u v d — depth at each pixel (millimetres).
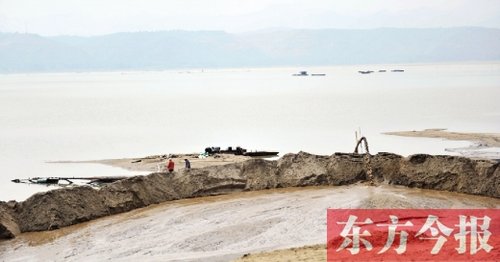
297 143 63250
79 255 23719
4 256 24297
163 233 26125
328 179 34906
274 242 23984
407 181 33688
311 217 27141
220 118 94188
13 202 28797
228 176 34469
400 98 131125
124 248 24266
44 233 27172
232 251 22953
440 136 64562
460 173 32625
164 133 75438
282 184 34844
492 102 112812
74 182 42656
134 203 30938
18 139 71438
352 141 63844
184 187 33375
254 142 64938
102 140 69438
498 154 51250
